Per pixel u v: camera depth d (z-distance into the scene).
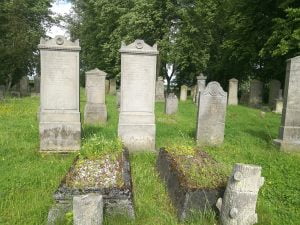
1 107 15.45
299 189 6.11
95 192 4.53
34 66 33.09
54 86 7.80
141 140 8.28
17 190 5.49
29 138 9.05
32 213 4.76
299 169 7.13
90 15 39.88
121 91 8.15
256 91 24.00
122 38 30.83
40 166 6.72
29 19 35.16
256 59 26.42
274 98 22.31
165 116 15.05
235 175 4.35
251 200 4.35
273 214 5.17
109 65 35.97
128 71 8.10
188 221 4.66
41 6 35.22
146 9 29.59
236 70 31.09
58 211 4.47
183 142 9.24
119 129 8.20
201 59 30.95
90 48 40.03
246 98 28.36
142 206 4.98
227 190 4.48
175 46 30.14
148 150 8.31
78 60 7.82
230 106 21.23
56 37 7.66
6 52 25.16
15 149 7.85
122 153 6.05
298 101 8.91
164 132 10.75
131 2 32.94
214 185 4.89
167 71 39.44
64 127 7.86
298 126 8.98
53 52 7.70
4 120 12.02
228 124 13.40
